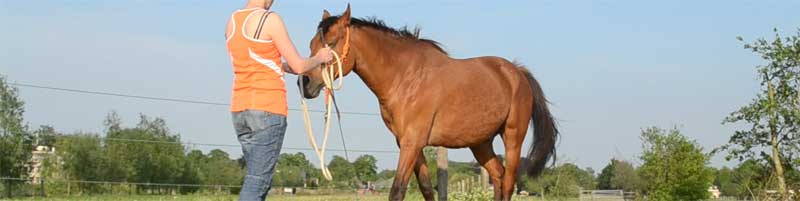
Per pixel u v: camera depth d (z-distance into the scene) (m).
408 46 7.05
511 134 7.93
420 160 7.40
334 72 6.59
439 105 7.00
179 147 49.19
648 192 25.69
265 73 3.98
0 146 45.69
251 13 4.03
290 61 3.95
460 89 7.14
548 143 8.53
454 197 17.98
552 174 26.89
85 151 47.31
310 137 4.42
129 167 47.94
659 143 24.77
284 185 42.28
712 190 25.58
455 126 7.15
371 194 32.84
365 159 41.97
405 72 6.96
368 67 6.82
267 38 3.97
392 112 6.99
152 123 49.59
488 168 8.27
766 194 15.19
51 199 31.53
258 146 3.96
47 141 48.81
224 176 49.28
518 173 8.59
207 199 29.36
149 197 33.88
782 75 15.49
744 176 16.02
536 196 26.39
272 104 3.97
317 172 43.50
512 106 7.86
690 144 24.62
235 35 4.02
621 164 27.69
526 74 8.53
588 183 32.03
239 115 4.02
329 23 6.59
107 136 48.53
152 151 48.25
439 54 7.26
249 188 3.94
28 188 37.78
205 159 50.19
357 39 6.73
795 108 15.33
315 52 6.57
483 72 7.51
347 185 35.09
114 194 41.19
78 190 42.88
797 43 15.26
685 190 24.38
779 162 15.43
